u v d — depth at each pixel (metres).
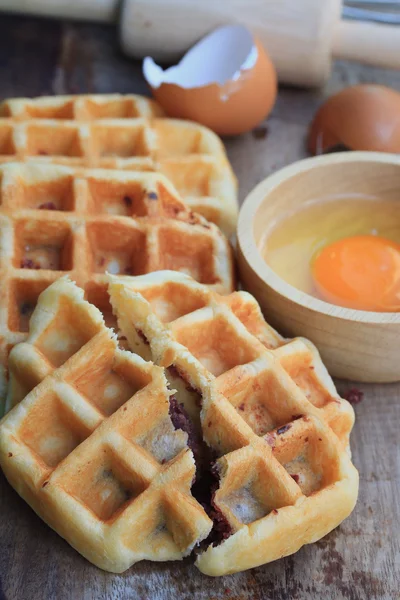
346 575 0.46
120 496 0.45
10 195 0.50
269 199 0.52
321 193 0.54
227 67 0.58
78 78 0.63
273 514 0.45
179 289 0.48
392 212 0.54
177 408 0.47
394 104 0.56
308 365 0.49
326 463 0.46
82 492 0.45
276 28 0.60
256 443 0.45
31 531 0.47
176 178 0.55
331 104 0.57
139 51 0.63
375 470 0.49
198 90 0.56
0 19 0.65
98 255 0.51
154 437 0.46
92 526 0.44
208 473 0.47
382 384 0.52
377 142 0.56
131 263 0.51
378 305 0.52
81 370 0.46
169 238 0.51
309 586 0.46
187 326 0.47
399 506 0.48
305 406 0.47
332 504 0.45
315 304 0.48
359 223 0.54
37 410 0.46
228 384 0.46
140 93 0.62
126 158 0.55
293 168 0.53
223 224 0.54
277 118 0.61
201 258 0.51
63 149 0.55
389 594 0.46
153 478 0.44
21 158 0.53
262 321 0.49
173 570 0.46
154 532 0.45
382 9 0.68
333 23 0.60
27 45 0.64
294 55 0.61
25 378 0.47
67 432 0.46
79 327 0.47
